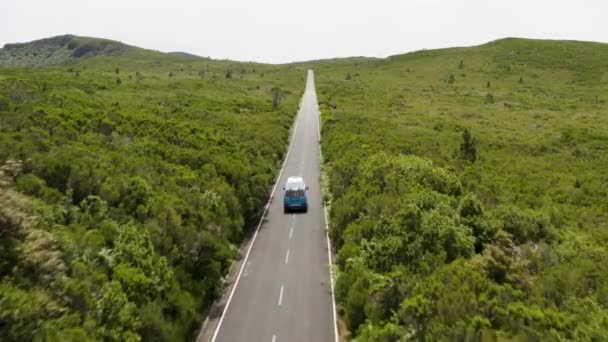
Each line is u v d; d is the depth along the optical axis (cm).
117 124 3988
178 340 1777
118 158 2717
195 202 2622
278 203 3916
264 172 4262
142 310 1603
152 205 2239
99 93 6769
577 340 1324
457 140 6066
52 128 3077
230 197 3044
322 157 5444
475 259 1931
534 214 2878
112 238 1856
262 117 7088
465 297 1502
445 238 2105
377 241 2270
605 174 4706
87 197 2042
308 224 3394
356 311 1939
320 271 2600
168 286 1839
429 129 6875
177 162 3297
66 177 2173
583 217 3447
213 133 4847
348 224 2800
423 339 1477
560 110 9088
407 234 2170
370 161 3819
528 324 1409
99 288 1503
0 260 1262
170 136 3975
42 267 1337
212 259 2348
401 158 3828
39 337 1147
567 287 1792
